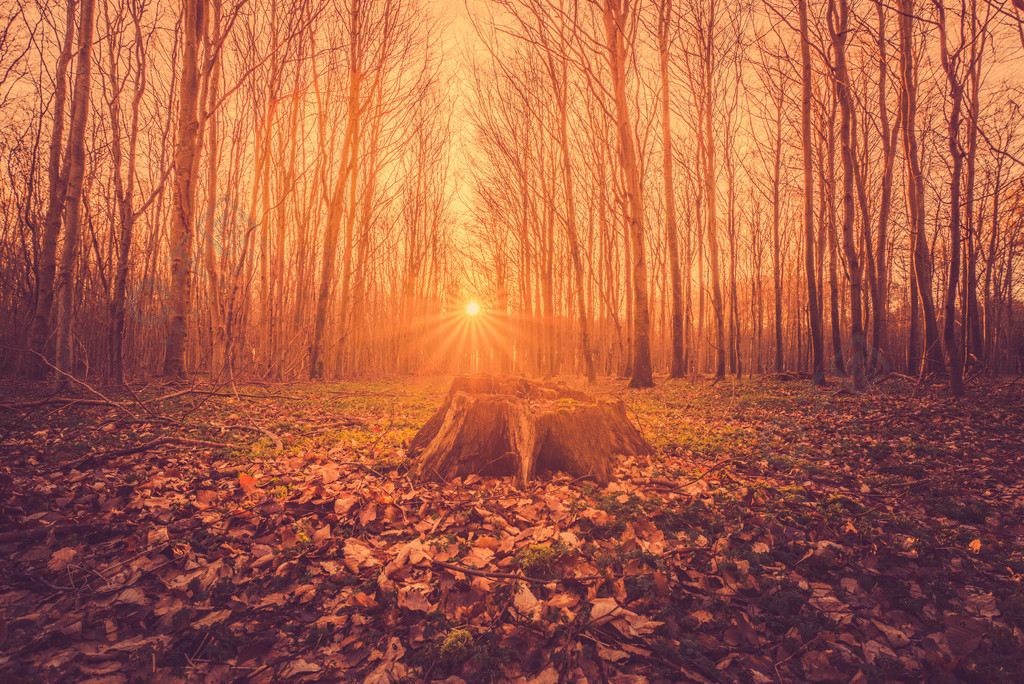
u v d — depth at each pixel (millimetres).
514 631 2109
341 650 2086
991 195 14320
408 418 7848
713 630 2188
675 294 17922
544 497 3775
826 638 2102
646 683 1851
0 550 2758
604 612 2223
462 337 41969
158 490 3756
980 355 14719
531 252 26578
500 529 3203
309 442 5652
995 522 3426
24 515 3191
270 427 6574
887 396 9906
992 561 2852
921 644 2125
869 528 3156
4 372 11562
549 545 2924
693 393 12180
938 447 5469
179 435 5664
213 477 4164
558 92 17250
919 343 16141
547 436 4461
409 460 4777
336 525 3252
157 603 2357
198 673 1913
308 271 21750
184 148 10109
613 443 4922
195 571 2621
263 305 16078
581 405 4949
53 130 10531
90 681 1852
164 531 2957
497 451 4480
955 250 8930
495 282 36000
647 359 13891
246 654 2023
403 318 29906
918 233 11562
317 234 21781
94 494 3574
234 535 3025
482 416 4555
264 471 4383
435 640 2098
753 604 2377
